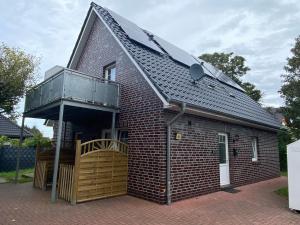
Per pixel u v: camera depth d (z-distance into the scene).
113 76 10.78
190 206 7.12
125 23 11.91
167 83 8.38
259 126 12.05
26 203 7.09
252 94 24.28
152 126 7.95
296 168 6.98
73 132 12.48
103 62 11.16
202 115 8.84
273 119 14.05
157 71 8.95
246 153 11.46
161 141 7.58
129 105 8.98
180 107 7.44
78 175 7.18
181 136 8.11
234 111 10.02
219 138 10.13
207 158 9.05
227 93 12.52
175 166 7.77
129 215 6.15
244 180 11.01
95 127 10.88
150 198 7.59
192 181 8.30
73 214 6.13
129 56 9.19
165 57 11.11
